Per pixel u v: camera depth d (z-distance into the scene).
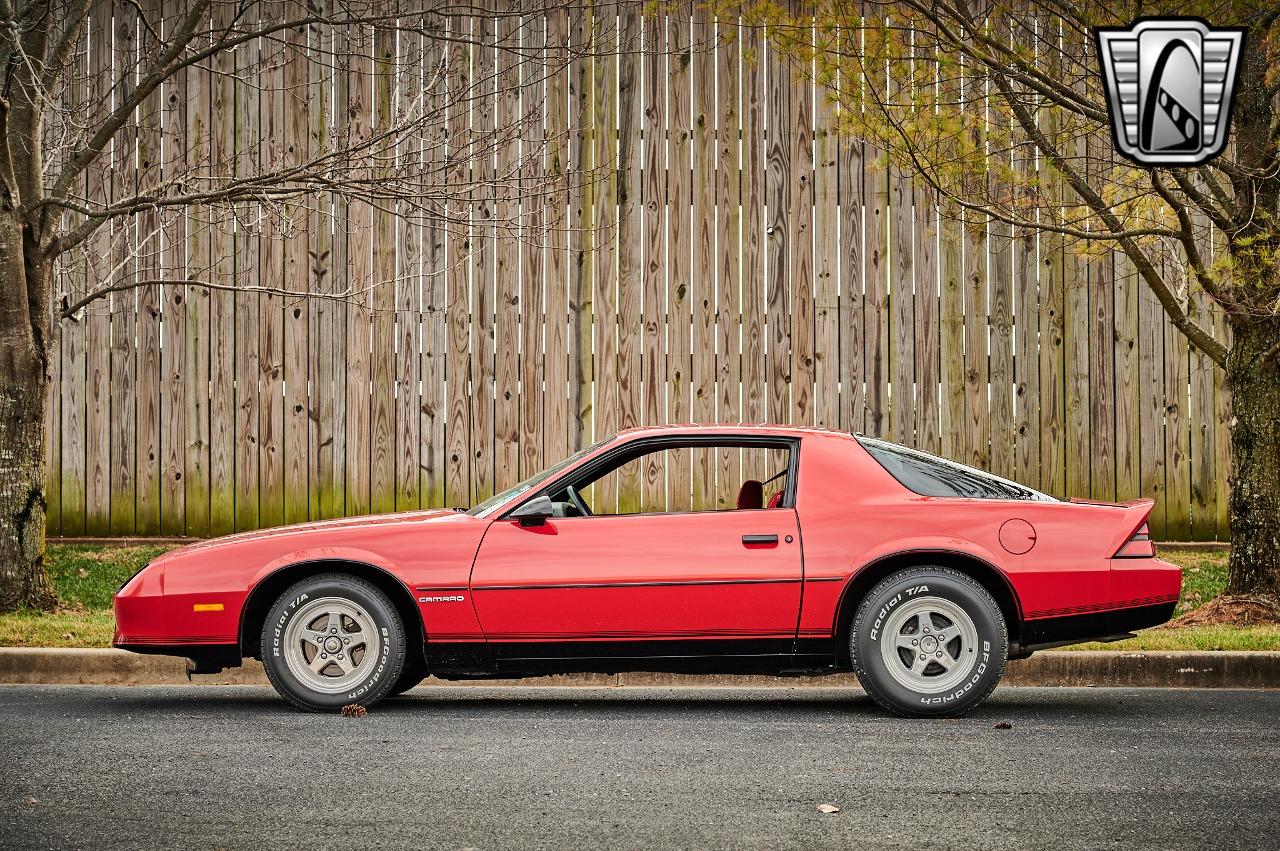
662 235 12.83
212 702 7.50
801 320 12.79
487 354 12.82
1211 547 12.64
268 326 12.91
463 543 7.05
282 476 12.88
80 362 12.99
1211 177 10.20
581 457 7.36
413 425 12.83
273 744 6.12
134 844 4.43
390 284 12.87
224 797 5.08
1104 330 12.77
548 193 12.81
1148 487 12.77
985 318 12.76
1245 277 9.82
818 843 4.45
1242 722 6.82
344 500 12.84
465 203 12.74
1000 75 9.45
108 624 9.59
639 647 7.00
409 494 12.83
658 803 5.00
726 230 12.81
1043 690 8.12
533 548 7.02
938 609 6.91
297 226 12.86
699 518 7.09
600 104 12.88
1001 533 7.01
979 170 9.51
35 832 4.57
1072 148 12.20
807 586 6.95
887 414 12.73
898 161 9.59
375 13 12.23
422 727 6.62
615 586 6.96
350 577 7.07
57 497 12.98
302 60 12.89
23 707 7.26
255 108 12.95
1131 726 6.68
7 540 10.43
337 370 12.89
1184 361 12.77
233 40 10.53
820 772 5.54
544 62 12.78
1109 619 6.98
